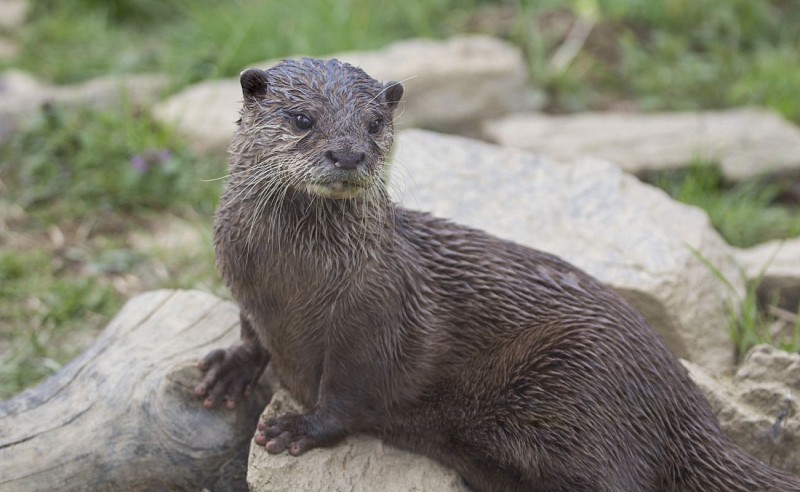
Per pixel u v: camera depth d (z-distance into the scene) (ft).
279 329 26.73
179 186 45.37
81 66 57.88
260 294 26.27
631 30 62.44
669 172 47.96
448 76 53.42
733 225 43.83
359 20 59.00
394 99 27.55
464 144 39.81
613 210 36.27
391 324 25.98
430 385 26.96
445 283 26.96
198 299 32.45
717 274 34.14
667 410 25.94
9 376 34.22
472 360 26.89
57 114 48.75
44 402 28.63
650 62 59.21
